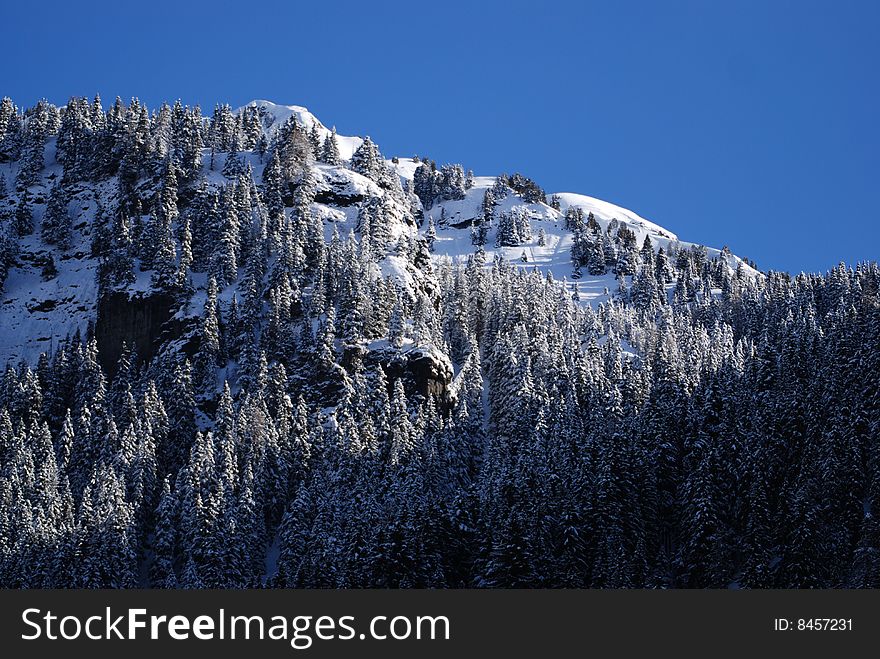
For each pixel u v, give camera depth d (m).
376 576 104.06
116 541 117.44
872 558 102.50
